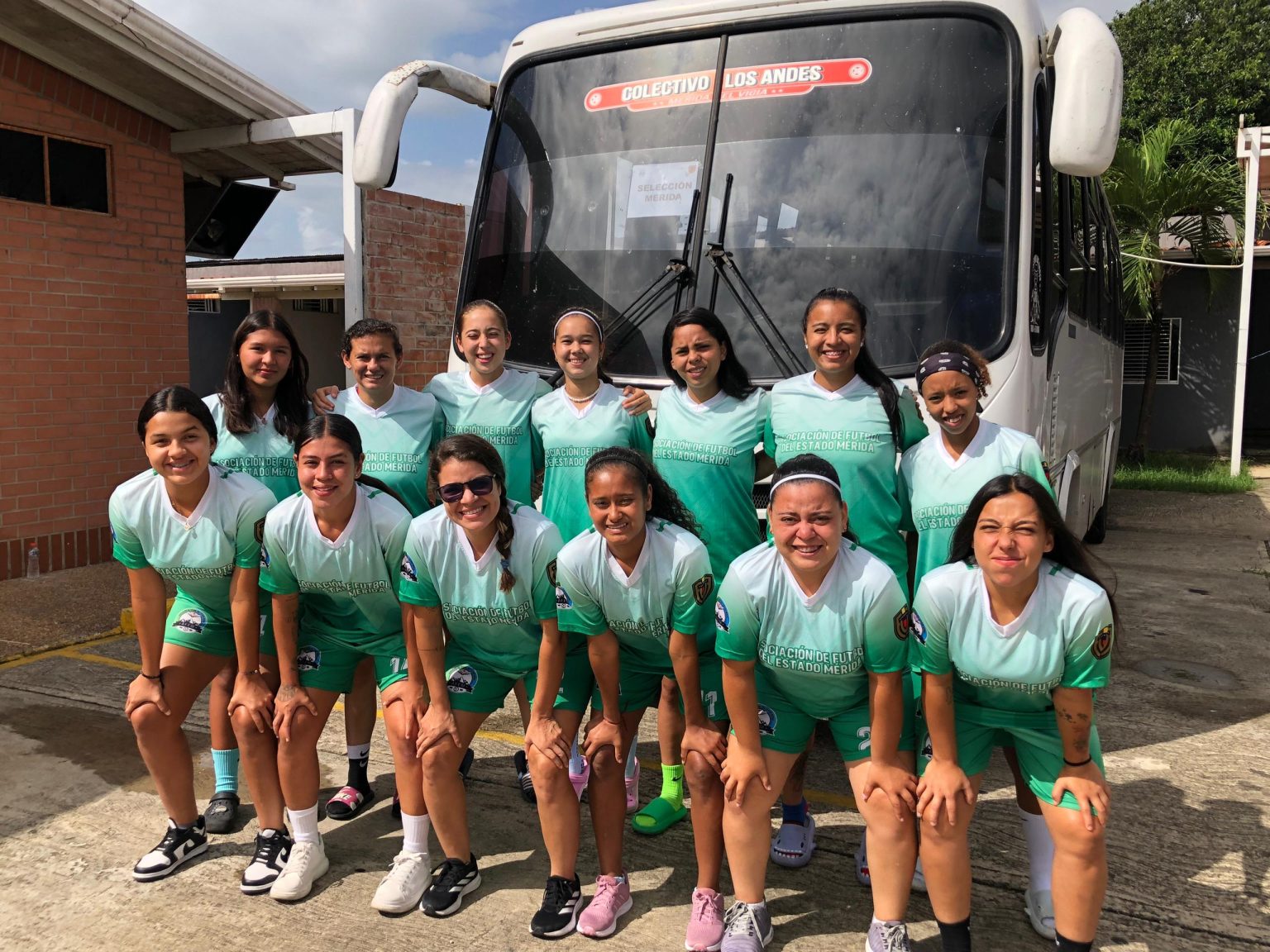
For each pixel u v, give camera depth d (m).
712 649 3.10
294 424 3.74
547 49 4.79
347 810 3.74
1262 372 17.55
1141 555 8.98
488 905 3.14
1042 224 4.13
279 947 2.90
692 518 3.07
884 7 4.13
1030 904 3.00
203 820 3.50
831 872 3.34
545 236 4.60
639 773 4.19
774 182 4.17
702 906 2.94
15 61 6.41
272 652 3.49
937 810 2.66
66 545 6.95
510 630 3.12
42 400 6.74
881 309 3.92
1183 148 22.61
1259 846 3.48
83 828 3.61
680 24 4.46
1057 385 4.61
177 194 7.55
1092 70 3.51
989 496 2.51
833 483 2.57
